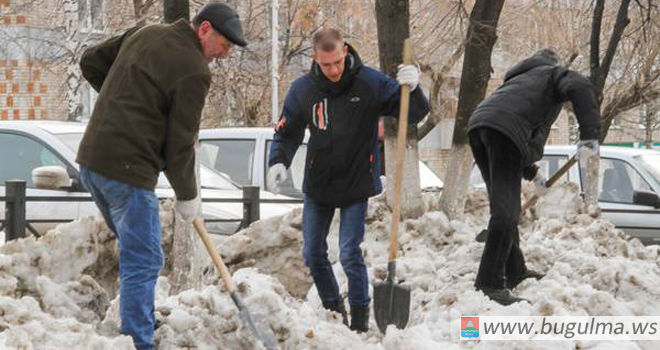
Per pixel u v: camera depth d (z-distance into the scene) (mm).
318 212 10828
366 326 10875
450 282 12438
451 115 48031
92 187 8773
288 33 42750
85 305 10797
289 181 19469
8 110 45719
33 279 11547
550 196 16234
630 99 31359
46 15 43594
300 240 14555
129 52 8727
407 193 15359
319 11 42781
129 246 8641
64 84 38594
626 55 31922
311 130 10594
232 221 16750
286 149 10914
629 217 20234
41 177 15320
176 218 13055
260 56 42250
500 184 10922
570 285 11672
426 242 14688
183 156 8742
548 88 11109
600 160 21250
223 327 9430
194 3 32688
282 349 9398
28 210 16719
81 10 37938
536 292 11430
